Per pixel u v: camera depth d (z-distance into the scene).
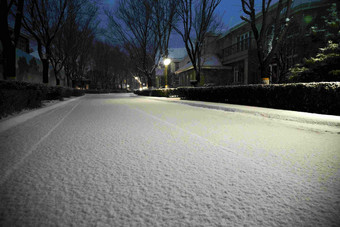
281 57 17.08
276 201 2.41
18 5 14.98
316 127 6.69
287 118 8.06
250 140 5.26
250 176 3.11
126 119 8.88
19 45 30.77
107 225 1.98
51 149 4.50
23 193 2.59
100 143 5.01
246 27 27.55
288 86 10.00
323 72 11.92
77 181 2.94
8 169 3.37
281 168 3.42
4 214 2.14
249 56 24.27
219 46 33.81
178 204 2.35
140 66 34.94
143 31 30.28
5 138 5.52
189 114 10.40
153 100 23.62
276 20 13.41
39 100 12.74
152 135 5.85
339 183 2.86
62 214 2.15
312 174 3.17
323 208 2.26
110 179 3.01
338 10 16.23
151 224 2.00
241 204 2.35
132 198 2.48
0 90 7.72
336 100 8.00
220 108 12.37
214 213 2.18
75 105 16.94
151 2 27.55
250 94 12.56
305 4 17.12
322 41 15.46
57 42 27.11
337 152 4.25
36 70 24.72
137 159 3.88
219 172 3.26
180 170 3.35
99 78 71.12
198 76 22.50
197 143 4.99
